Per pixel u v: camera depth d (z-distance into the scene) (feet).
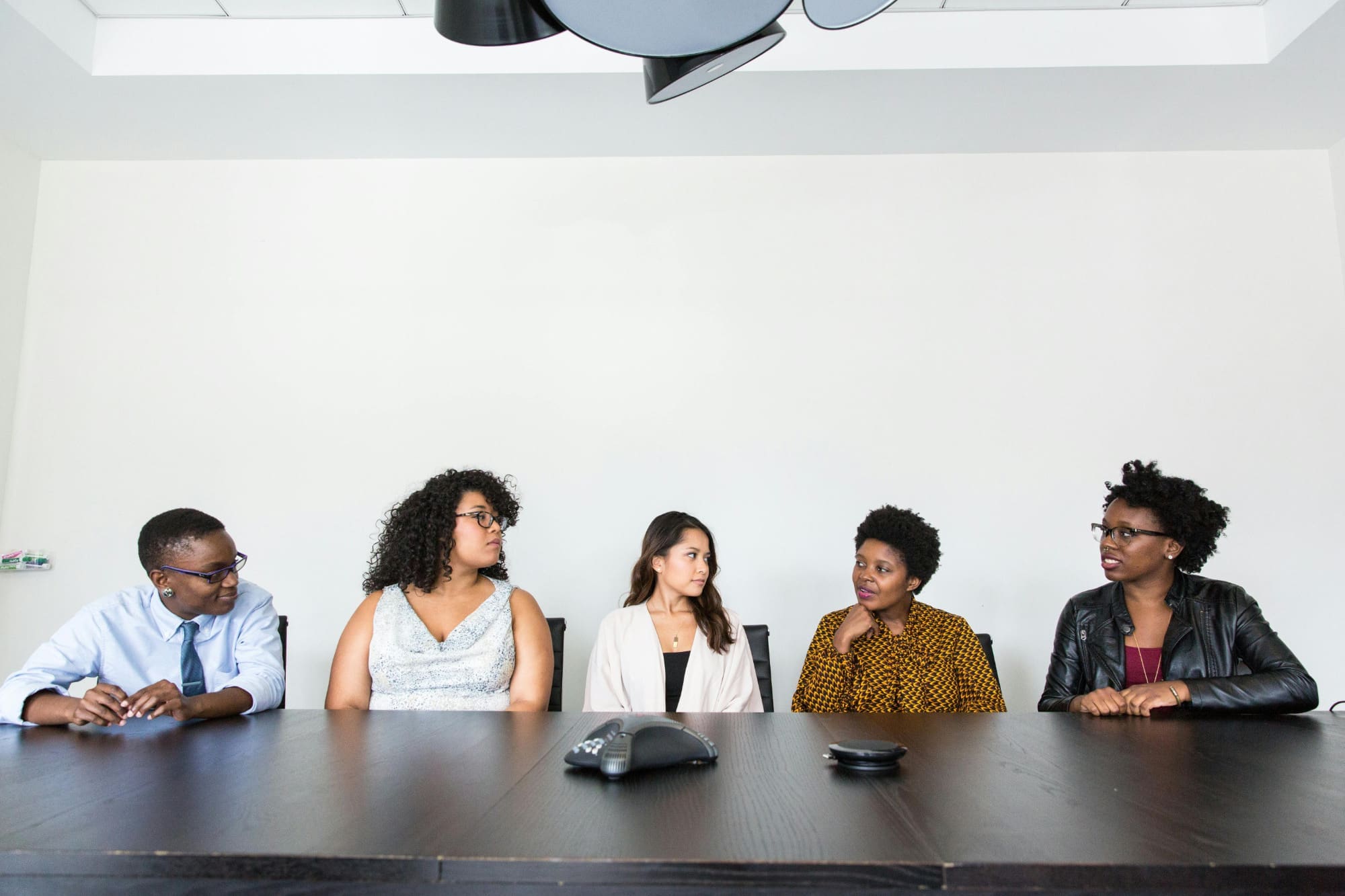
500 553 7.66
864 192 11.96
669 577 7.88
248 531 11.36
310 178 12.05
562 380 11.62
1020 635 11.09
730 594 11.20
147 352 11.68
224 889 2.81
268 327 11.75
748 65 10.09
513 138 11.57
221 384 11.62
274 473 11.46
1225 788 3.67
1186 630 7.05
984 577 11.18
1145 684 6.06
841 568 11.21
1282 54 9.84
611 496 11.39
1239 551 11.18
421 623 7.06
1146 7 10.14
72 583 11.23
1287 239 11.75
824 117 11.09
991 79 10.31
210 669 6.74
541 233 11.91
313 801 3.46
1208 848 2.81
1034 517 11.28
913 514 7.95
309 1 9.93
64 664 6.26
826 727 5.36
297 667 11.10
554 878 2.72
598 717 5.78
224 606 6.56
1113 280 11.73
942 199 11.94
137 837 2.97
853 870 2.67
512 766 4.15
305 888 2.78
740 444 11.46
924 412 11.49
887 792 3.63
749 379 11.58
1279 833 2.98
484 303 11.78
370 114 10.99
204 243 11.91
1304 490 11.27
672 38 4.88
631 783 3.80
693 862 2.70
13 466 11.39
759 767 4.15
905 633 7.77
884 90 10.51
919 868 2.66
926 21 10.16
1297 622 11.05
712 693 7.68
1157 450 11.37
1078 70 10.12
